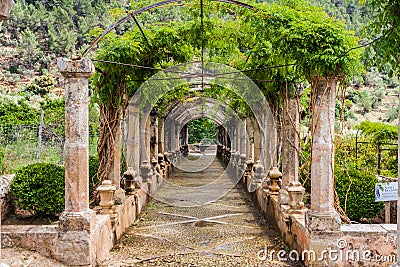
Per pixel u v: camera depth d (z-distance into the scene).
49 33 32.59
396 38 2.67
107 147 5.62
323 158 4.06
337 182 5.69
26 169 5.63
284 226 5.42
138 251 5.00
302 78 5.27
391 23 2.71
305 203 6.46
